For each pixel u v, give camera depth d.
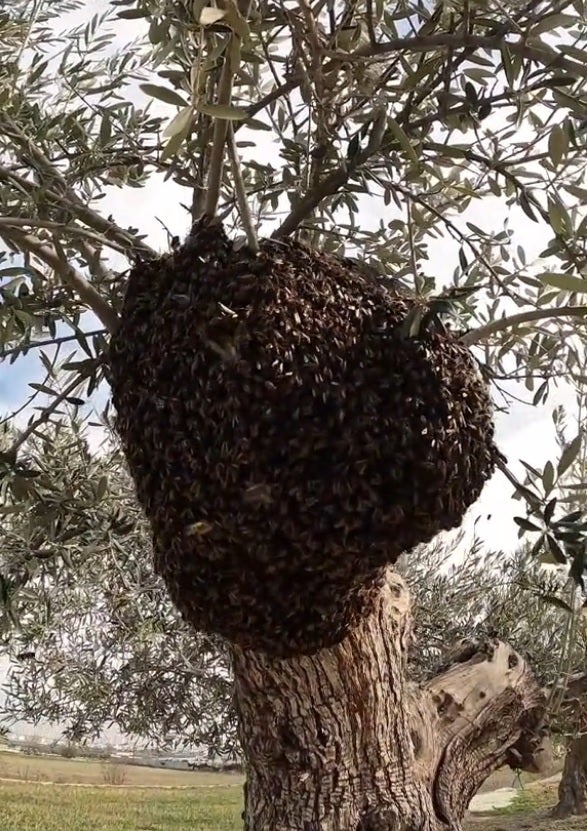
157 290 2.09
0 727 6.97
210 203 2.09
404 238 3.23
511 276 2.87
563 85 2.13
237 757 6.82
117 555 3.71
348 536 1.94
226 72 1.78
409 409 1.96
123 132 2.92
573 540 2.20
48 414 2.70
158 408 1.98
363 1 2.71
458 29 2.43
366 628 2.63
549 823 11.67
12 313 2.55
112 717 6.89
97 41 3.34
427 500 1.98
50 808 12.55
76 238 2.57
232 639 2.19
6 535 2.88
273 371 1.88
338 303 2.00
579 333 2.75
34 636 5.18
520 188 2.44
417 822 2.69
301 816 2.59
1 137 2.79
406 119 2.46
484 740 3.25
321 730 2.60
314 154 2.61
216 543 1.96
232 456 1.89
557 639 5.64
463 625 6.35
